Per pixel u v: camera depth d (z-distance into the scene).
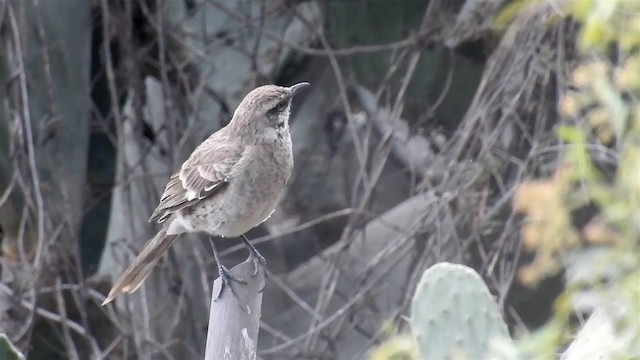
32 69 10.95
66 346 11.34
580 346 6.39
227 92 12.09
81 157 11.34
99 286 12.00
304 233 14.19
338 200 14.18
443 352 7.01
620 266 6.24
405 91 12.04
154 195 12.34
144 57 12.19
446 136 12.38
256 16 12.14
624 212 6.25
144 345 11.89
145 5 12.10
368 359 10.80
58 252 11.14
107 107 12.63
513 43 11.19
